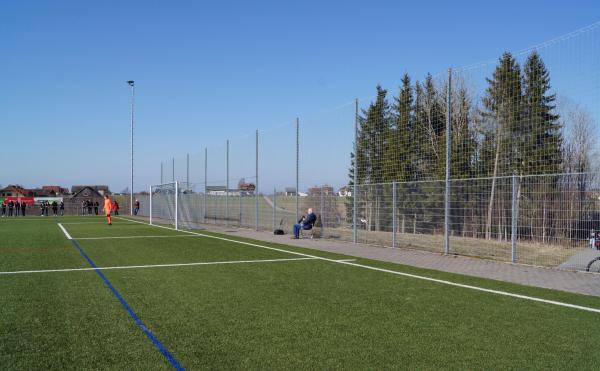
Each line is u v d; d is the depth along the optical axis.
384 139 16.33
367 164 17.09
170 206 34.34
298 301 7.54
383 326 6.10
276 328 5.99
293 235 21.06
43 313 6.74
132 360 4.82
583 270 10.38
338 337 5.61
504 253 12.04
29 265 11.57
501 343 5.42
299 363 4.74
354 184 17.66
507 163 12.15
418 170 15.08
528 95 11.68
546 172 11.25
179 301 7.52
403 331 5.88
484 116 12.85
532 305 7.33
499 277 9.91
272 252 14.54
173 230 25.19
